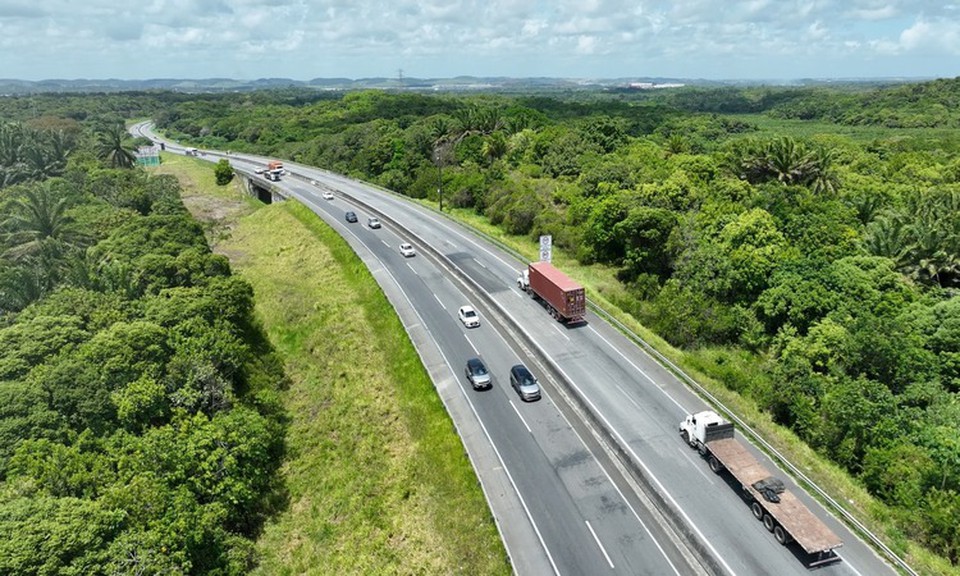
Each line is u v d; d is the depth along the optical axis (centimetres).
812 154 7888
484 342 5072
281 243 8475
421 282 6406
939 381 4312
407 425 4150
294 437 4309
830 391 4088
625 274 6756
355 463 3953
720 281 5716
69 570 2367
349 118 19700
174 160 15388
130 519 2794
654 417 3944
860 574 2706
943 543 2877
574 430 3878
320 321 5791
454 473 3581
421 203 9894
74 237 6675
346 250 7469
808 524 2789
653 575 2786
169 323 4572
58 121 16350
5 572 2255
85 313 4594
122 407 3550
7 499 2698
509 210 8456
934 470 3197
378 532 3375
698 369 4591
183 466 3281
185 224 7175
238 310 5234
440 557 3072
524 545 2995
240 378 4612
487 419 4019
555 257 7400
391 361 4906
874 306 4962
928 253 5644
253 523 3584
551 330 5212
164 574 2595
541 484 3409
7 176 9619
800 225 6334
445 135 12606
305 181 11875
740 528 2986
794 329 5009
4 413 3328
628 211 6825
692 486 3288
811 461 3503
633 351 4822
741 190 7556
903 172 9200
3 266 5672
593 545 2972
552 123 14800
